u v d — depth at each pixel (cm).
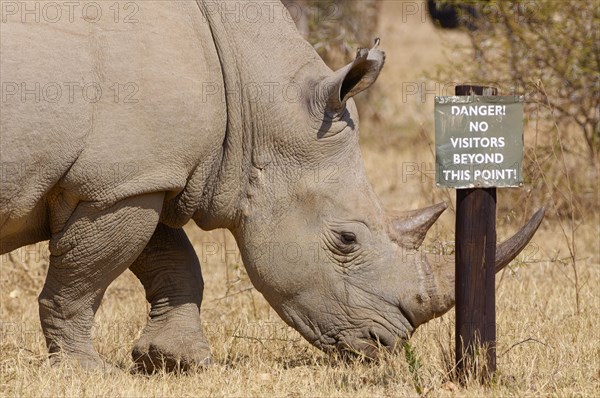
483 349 1145
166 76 1182
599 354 1288
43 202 1209
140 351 1296
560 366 1234
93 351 1280
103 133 1162
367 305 1255
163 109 1179
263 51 1262
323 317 1270
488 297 1142
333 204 1262
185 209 1266
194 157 1218
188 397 1139
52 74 1132
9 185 1138
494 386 1137
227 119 1255
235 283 1648
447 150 1112
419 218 1273
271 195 1268
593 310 1509
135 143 1173
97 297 1266
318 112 1259
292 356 1362
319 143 1262
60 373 1202
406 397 1125
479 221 1134
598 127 2212
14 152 1126
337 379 1206
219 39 1243
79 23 1159
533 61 2191
